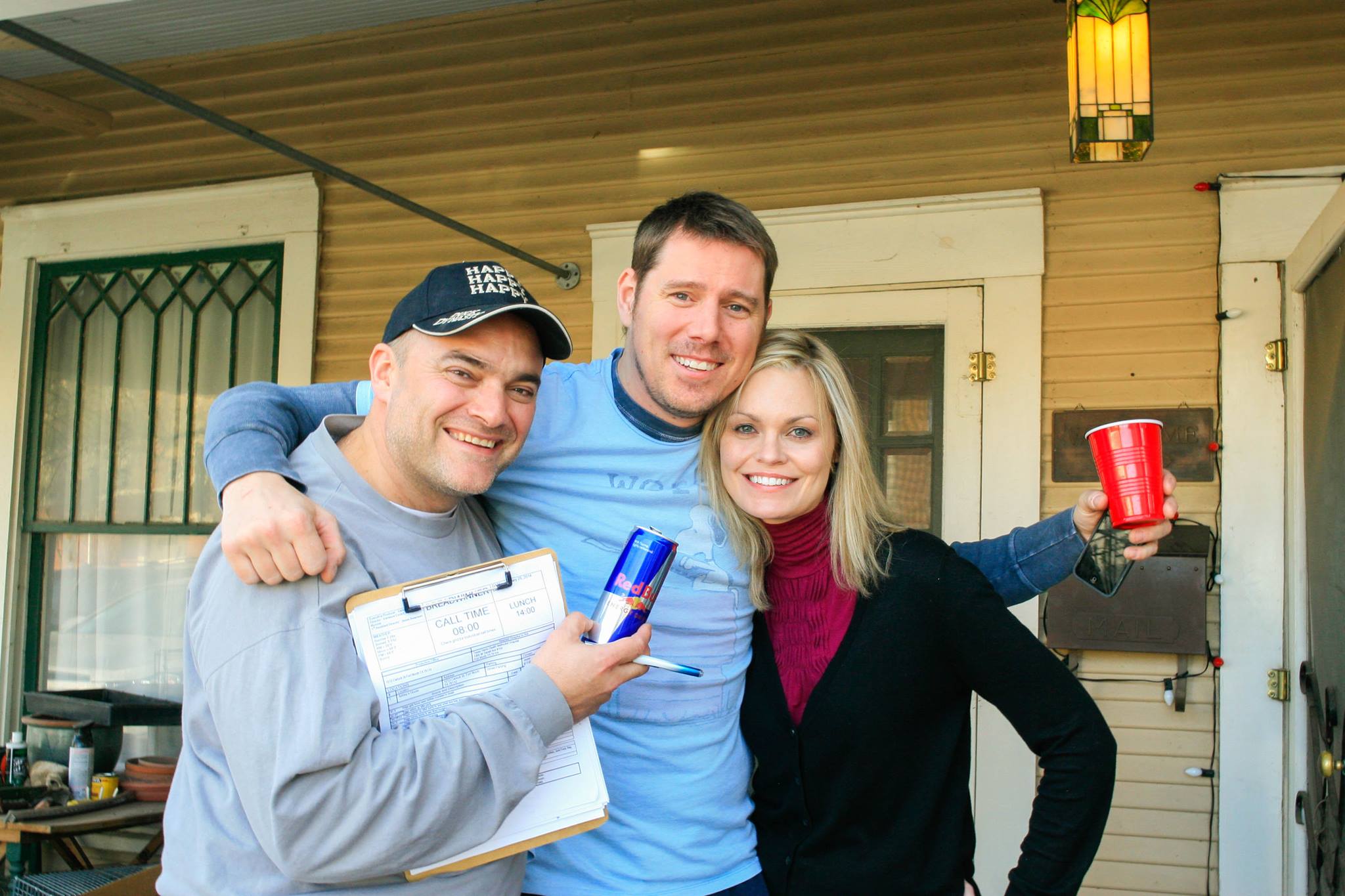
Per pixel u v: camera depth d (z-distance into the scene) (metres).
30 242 4.46
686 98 3.70
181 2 3.79
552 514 1.71
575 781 1.43
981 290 3.35
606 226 3.72
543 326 1.48
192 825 1.37
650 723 1.66
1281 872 3.00
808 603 1.74
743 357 1.68
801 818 1.70
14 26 2.39
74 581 4.38
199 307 4.26
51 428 4.44
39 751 3.78
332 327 4.07
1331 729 2.48
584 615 1.47
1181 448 3.16
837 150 3.53
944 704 1.70
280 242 4.15
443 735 1.28
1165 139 3.23
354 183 3.15
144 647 4.25
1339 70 3.11
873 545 1.67
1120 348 3.24
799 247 3.51
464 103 3.96
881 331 3.46
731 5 3.67
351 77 4.11
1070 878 1.59
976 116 3.40
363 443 1.53
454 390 1.41
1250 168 3.16
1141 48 2.13
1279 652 3.04
